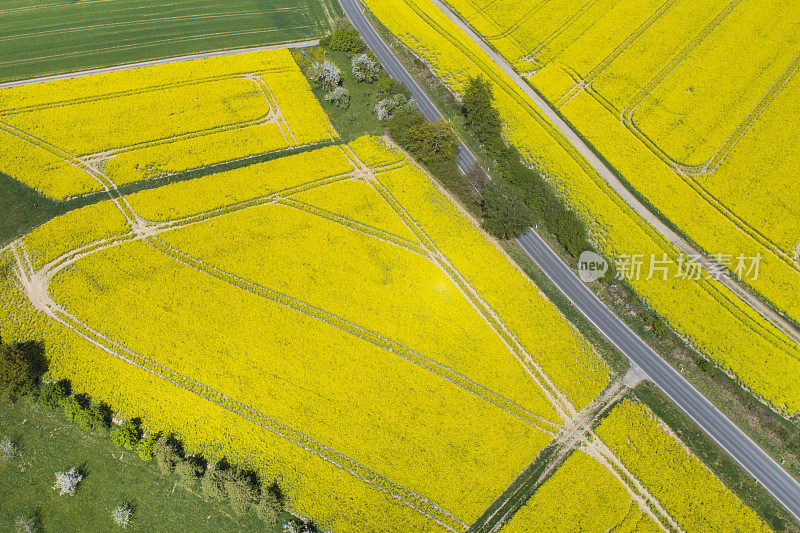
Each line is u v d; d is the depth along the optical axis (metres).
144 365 50.47
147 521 44.69
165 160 66.12
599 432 51.03
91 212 60.03
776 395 55.31
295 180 66.44
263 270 57.78
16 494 45.16
